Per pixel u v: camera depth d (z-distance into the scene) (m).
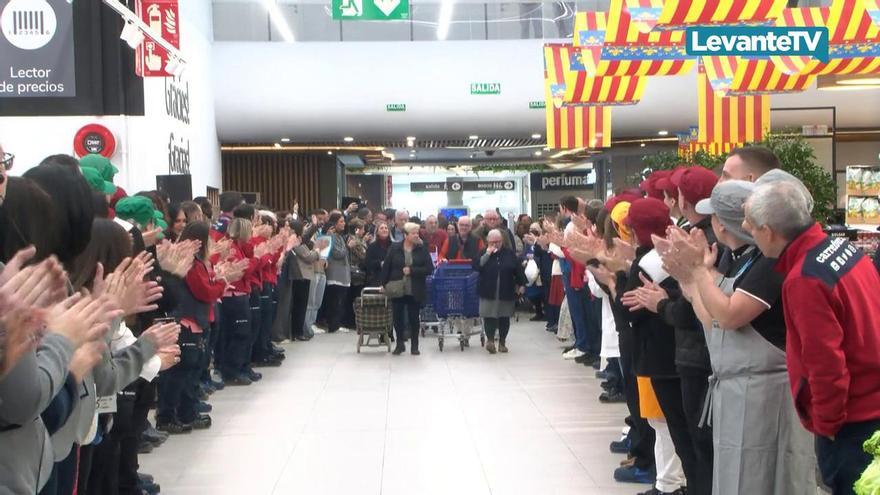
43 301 2.23
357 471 5.90
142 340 3.71
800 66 8.71
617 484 5.55
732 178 4.30
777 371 3.43
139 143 11.78
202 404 7.64
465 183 30.69
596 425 7.10
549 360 10.34
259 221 9.78
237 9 16.98
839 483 3.11
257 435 6.92
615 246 5.19
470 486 5.55
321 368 9.99
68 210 2.99
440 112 16.86
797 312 3.04
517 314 15.46
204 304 6.86
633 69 9.49
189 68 14.62
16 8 10.83
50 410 2.62
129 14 9.29
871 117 16.97
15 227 2.78
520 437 6.74
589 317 9.58
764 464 3.45
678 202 4.65
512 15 17.19
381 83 16.77
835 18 8.55
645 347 4.55
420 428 7.06
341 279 13.24
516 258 10.87
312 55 16.78
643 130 17.55
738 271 3.62
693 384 4.09
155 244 5.77
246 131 16.94
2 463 2.35
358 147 20.28
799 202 3.19
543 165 28.53
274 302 10.76
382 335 11.38
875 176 8.87
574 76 11.20
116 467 4.68
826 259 3.06
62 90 10.97
